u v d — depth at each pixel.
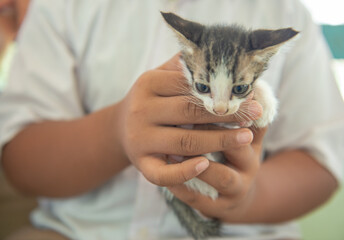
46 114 0.49
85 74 0.51
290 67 0.50
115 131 0.40
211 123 0.35
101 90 0.50
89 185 0.46
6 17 0.66
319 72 0.51
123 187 0.48
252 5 0.49
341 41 0.59
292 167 0.48
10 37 0.67
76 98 0.50
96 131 0.43
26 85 0.49
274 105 0.36
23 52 0.50
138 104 0.33
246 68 0.33
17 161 0.46
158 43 0.46
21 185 0.48
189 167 0.31
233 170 0.34
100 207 0.48
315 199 0.49
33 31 0.50
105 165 0.43
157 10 0.48
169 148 0.32
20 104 0.49
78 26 0.50
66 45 0.51
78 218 0.49
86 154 0.43
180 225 0.44
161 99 0.33
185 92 0.33
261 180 0.46
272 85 0.45
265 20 0.48
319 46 0.52
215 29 0.34
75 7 0.51
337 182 0.50
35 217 0.51
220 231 0.44
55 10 0.50
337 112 0.51
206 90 0.34
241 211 0.42
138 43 0.49
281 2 0.49
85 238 0.47
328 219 0.72
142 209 0.45
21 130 0.48
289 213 0.48
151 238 0.45
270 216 0.46
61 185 0.46
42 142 0.46
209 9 0.48
